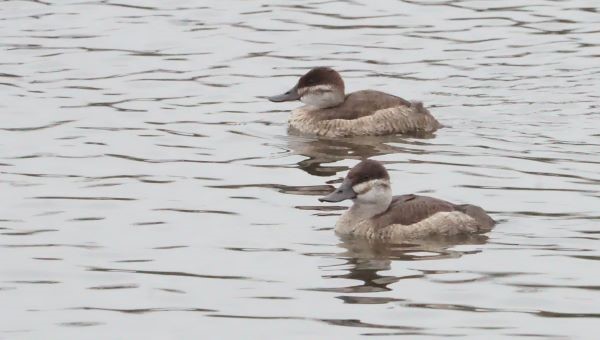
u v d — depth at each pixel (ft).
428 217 56.39
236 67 86.53
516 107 77.05
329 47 90.12
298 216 58.95
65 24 95.61
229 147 70.90
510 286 49.98
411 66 85.81
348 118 74.28
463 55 87.61
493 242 55.01
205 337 46.03
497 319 47.03
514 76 82.99
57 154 68.69
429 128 73.97
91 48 90.27
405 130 74.02
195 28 94.58
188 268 52.34
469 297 49.01
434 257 53.42
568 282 50.24
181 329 46.73
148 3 100.58
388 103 74.90
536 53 87.56
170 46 90.84
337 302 48.75
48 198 61.31
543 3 98.94
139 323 47.26
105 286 50.60
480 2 99.40
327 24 94.94
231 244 55.16
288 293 49.67
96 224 57.67
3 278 51.47
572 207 59.21
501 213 58.65
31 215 58.90
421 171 65.51
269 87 82.69
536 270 51.55
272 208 60.08
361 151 70.23
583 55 86.79
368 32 93.04
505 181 63.36
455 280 50.70
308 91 75.72
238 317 47.60
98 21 96.32
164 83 83.25
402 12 97.25
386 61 86.99
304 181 64.49
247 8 99.14
